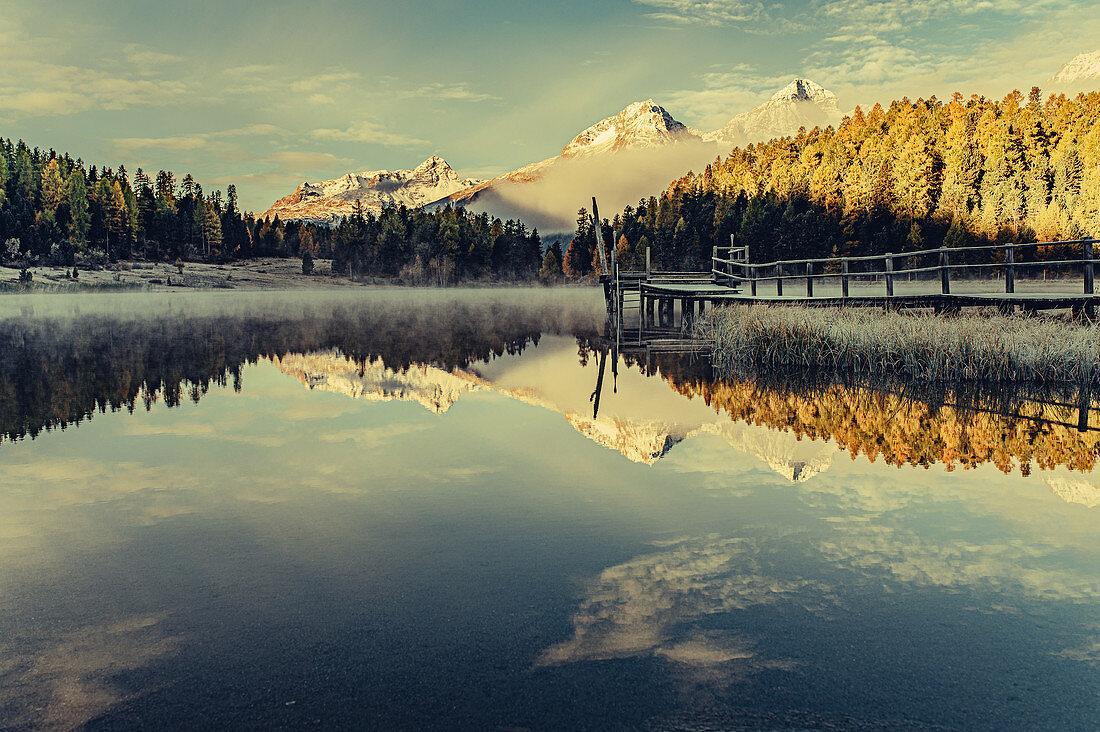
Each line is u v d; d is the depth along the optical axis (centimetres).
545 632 364
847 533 505
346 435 873
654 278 2580
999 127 7744
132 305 4938
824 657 337
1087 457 718
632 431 880
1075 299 1283
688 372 1440
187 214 12306
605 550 477
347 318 3509
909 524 523
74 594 413
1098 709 295
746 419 939
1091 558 455
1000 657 336
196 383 1326
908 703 300
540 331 2700
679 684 316
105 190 11119
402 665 334
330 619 380
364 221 13350
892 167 8012
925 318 1355
